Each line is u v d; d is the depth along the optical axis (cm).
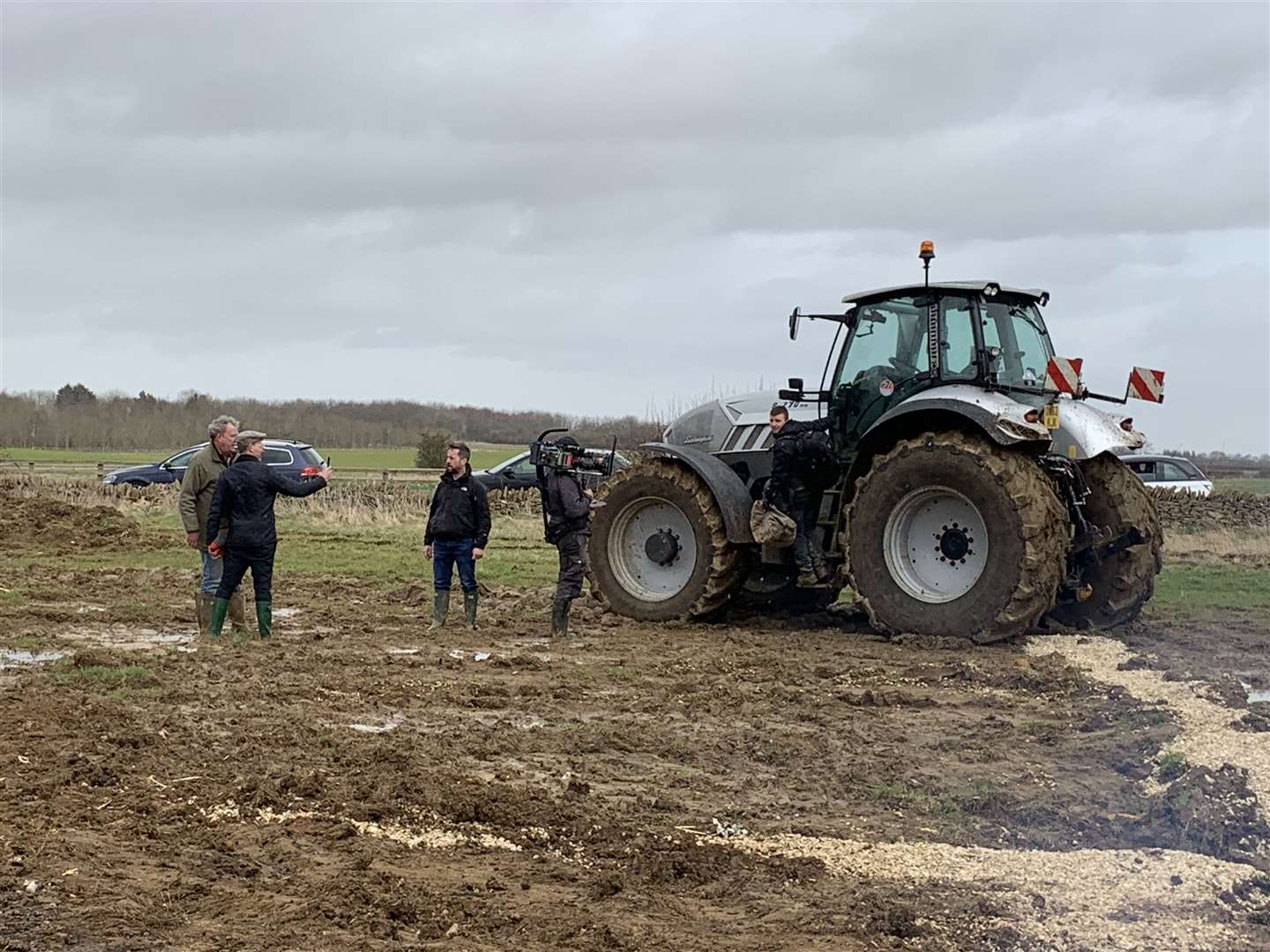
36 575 1580
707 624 1230
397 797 626
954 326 1155
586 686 914
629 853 557
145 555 1812
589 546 1284
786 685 920
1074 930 481
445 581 1188
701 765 706
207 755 698
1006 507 1059
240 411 8125
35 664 979
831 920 488
